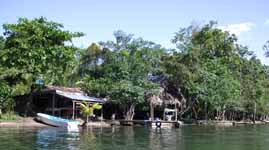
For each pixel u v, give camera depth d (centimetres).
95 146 2486
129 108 5475
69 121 4253
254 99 8588
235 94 7194
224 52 8531
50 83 5125
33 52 4469
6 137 2903
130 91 5256
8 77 4497
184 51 6419
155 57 5919
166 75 6078
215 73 6894
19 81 4550
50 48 4559
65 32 4684
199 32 8250
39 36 4534
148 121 4988
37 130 3666
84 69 6069
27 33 4562
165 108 5825
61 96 5028
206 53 8212
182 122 6166
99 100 5291
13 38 4509
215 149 2486
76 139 2902
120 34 5862
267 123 8681
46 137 2988
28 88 4606
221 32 8438
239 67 8656
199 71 6381
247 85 8475
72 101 5041
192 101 6512
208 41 8206
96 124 4794
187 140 3069
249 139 3312
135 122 5119
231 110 8269
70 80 6128
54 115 5016
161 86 6006
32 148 2306
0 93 4366
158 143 2770
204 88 6322
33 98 5222
